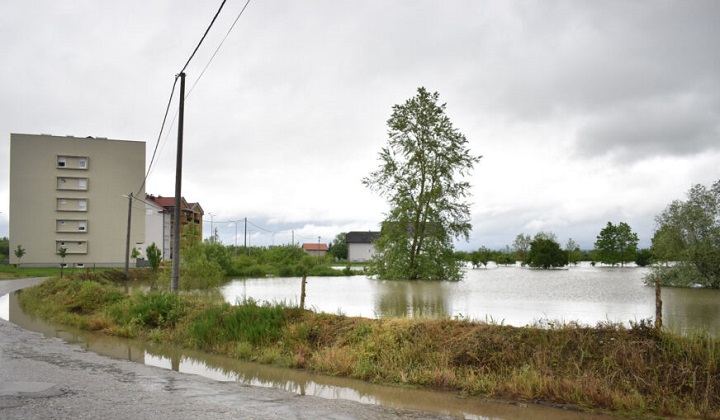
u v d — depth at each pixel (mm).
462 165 32562
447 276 32625
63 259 65312
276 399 6664
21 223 64625
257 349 10430
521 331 8500
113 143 68250
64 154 66250
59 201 65875
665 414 6383
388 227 33000
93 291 18578
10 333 12930
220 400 6402
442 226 32562
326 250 144625
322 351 9656
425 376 8086
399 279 32750
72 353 10125
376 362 8938
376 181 33031
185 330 12273
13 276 44219
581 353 7699
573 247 86000
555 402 6934
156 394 6617
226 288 28766
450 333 9102
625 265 77688
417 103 32500
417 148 32656
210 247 47000
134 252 64188
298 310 11539
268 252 61531
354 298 19906
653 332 7676
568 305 16031
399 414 6180
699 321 11773
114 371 8266
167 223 89000
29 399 6188
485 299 18641
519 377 7410
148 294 15711
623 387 6996
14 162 64875
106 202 67562
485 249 74562
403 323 9773
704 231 25406
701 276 24984
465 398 7227
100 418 5379
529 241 81312
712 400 6535
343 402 6715
